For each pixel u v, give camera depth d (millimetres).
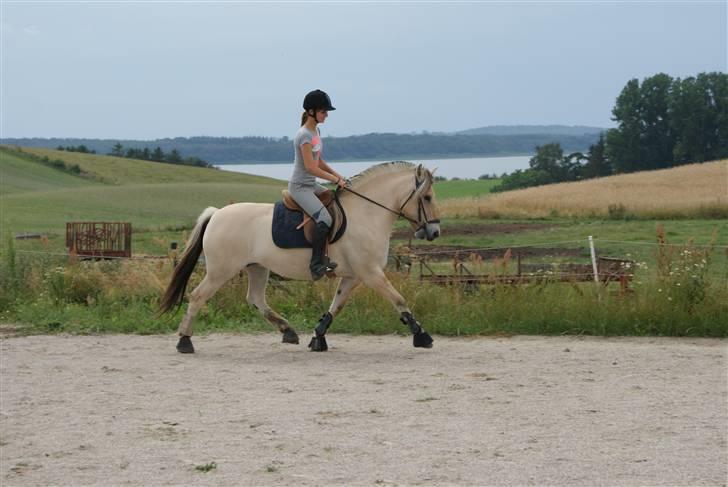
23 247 28234
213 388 9617
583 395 8961
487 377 9930
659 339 12602
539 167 132250
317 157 11227
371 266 11336
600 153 130875
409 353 11641
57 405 8891
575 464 6645
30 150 110062
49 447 7410
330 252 11250
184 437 7625
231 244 11609
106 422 8188
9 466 6914
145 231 41656
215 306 14781
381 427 7801
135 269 16453
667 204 44469
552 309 13352
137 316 14422
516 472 6484
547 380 9734
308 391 9375
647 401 8656
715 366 10484
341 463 6785
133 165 113062
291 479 6441
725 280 13867
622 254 27156
